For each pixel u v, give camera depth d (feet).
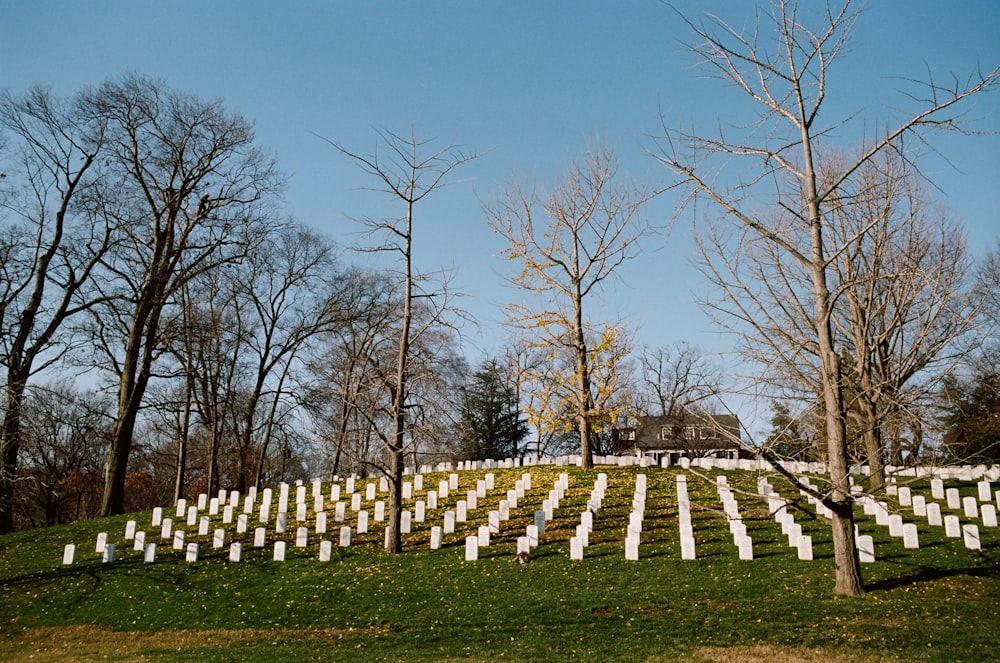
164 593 61.00
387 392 96.32
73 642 52.31
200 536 76.64
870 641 42.68
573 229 103.81
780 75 50.98
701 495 80.02
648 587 53.83
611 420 103.09
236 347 128.88
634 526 64.59
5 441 81.76
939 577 52.29
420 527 75.10
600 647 44.37
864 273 75.20
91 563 70.18
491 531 70.03
